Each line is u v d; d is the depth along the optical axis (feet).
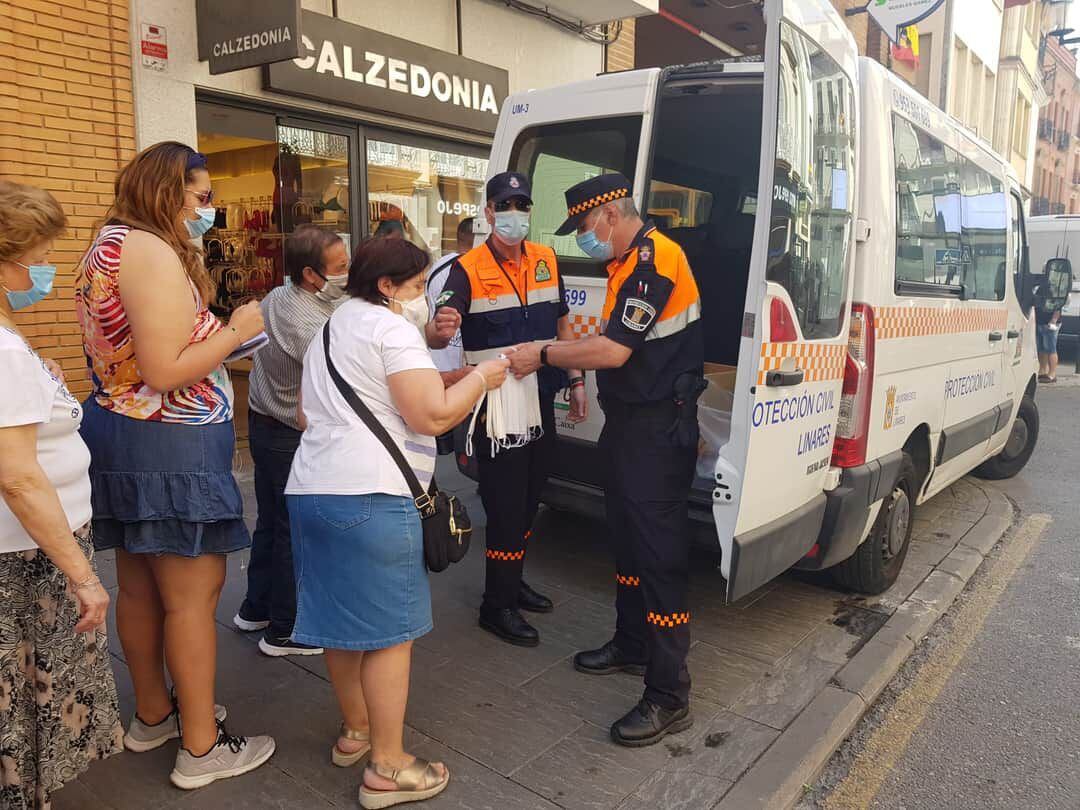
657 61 42.16
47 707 6.72
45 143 16.24
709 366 13.69
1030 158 104.78
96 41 16.74
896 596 13.76
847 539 11.28
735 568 8.75
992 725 10.30
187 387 7.47
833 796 8.89
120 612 8.41
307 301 10.02
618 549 10.21
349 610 7.56
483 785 8.41
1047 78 132.57
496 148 14.33
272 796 8.16
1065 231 44.14
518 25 27.37
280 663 10.78
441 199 25.91
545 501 13.38
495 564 11.39
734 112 13.73
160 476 7.39
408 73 22.65
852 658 11.51
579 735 9.37
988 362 17.44
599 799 8.24
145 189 7.24
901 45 40.06
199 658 8.04
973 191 16.07
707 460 11.78
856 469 11.25
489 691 10.29
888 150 11.78
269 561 11.30
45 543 6.11
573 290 13.07
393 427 7.51
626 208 9.14
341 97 20.92
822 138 9.60
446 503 7.88
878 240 11.34
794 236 9.04
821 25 9.46
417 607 7.79
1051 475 22.77
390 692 7.86
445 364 13.52
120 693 9.93
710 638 12.05
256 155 20.40
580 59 30.42
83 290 7.24
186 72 18.12
